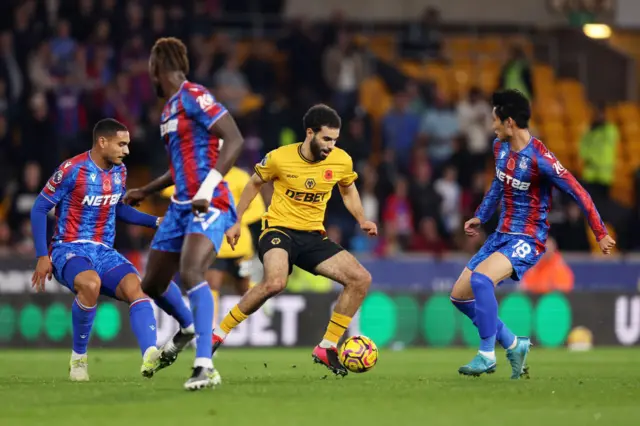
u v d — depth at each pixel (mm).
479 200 64000
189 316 24969
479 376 27875
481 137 69312
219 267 39094
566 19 86562
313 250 27109
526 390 23203
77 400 20562
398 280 54875
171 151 22547
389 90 77625
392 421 17938
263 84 69688
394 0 84625
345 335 48625
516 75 73125
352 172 27625
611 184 75750
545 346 50531
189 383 21734
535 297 50531
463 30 85625
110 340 46438
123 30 65438
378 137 72750
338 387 23625
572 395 22312
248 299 26547
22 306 46219
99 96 61812
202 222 21984
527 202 26438
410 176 64875
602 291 51188
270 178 27312
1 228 53781
